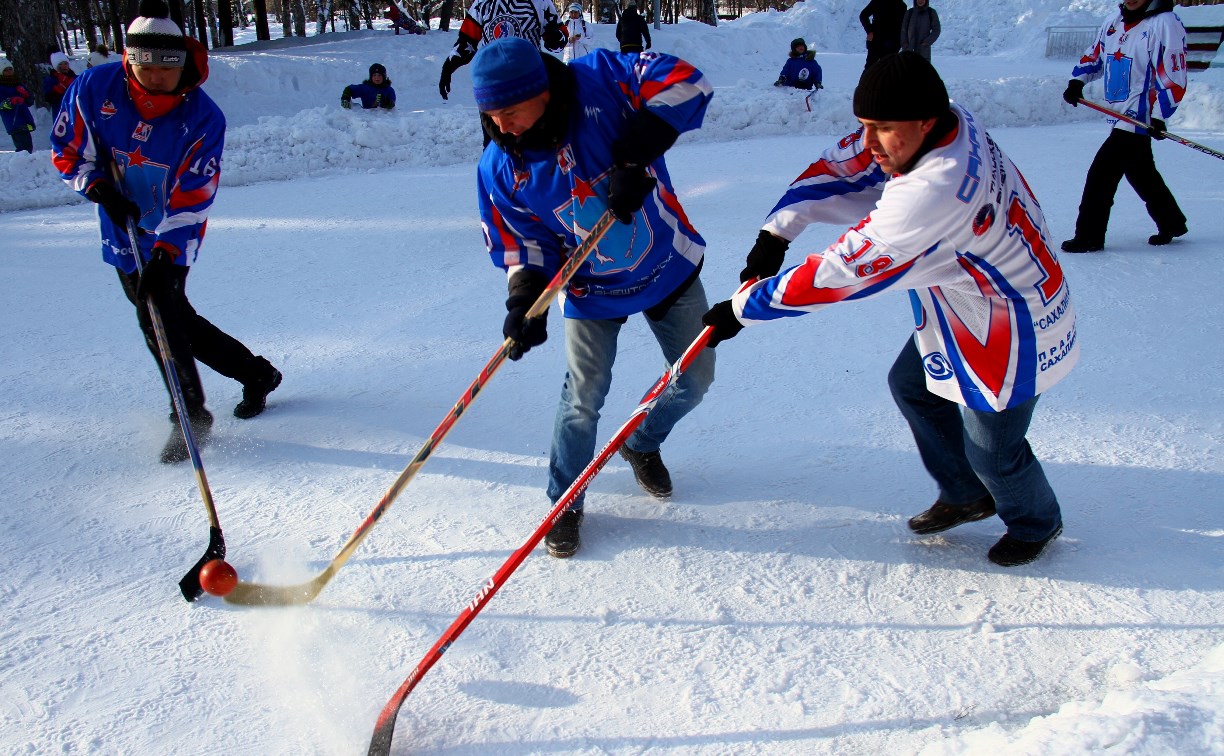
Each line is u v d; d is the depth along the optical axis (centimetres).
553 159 261
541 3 716
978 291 240
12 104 1252
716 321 250
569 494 239
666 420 313
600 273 282
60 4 2338
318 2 2680
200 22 1800
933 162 221
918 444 292
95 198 350
